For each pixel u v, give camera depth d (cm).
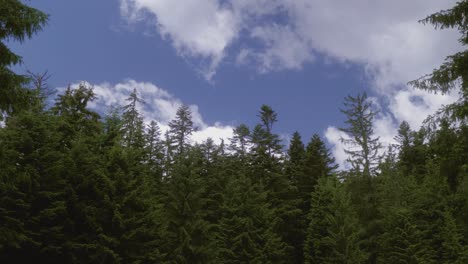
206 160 4362
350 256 3134
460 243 3084
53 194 1945
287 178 4469
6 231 1708
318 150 4766
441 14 1160
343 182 3812
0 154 1561
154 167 3738
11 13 1030
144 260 2173
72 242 1977
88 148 2383
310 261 3522
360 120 3681
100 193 2128
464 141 1120
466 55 1113
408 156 4125
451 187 1230
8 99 1044
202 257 2578
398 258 3095
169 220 2691
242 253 2977
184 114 5231
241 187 3469
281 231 3819
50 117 2278
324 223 3541
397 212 3219
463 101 1138
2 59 1033
